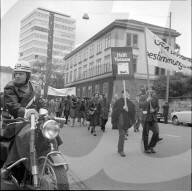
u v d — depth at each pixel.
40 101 3.12
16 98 2.94
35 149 2.66
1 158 2.81
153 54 5.02
